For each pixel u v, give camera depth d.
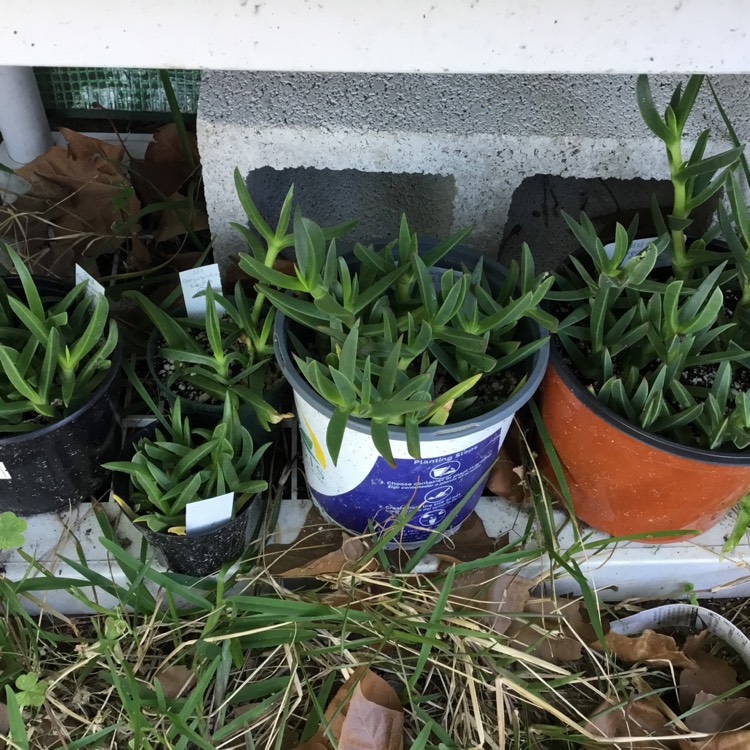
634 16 0.63
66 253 1.14
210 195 1.01
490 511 0.99
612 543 0.96
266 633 0.87
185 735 0.77
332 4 0.61
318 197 1.18
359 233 1.17
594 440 0.83
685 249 0.94
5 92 1.17
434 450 0.79
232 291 1.10
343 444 0.81
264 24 0.63
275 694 0.84
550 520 0.93
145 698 0.85
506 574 0.93
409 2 0.61
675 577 0.99
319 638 0.90
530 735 0.85
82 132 1.34
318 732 0.82
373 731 0.80
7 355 0.76
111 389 0.90
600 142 0.95
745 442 0.75
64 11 0.61
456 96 0.97
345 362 0.69
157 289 1.11
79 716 0.83
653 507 0.87
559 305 0.91
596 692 0.90
